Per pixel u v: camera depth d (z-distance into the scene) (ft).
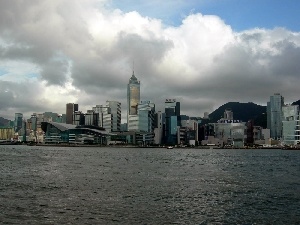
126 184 250.37
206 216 149.38
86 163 497.05
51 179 275.18
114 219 140.46
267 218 147.13
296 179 300.40
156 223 135.74
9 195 191.72
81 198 186.60
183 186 244.83
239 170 402.11
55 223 132.77
